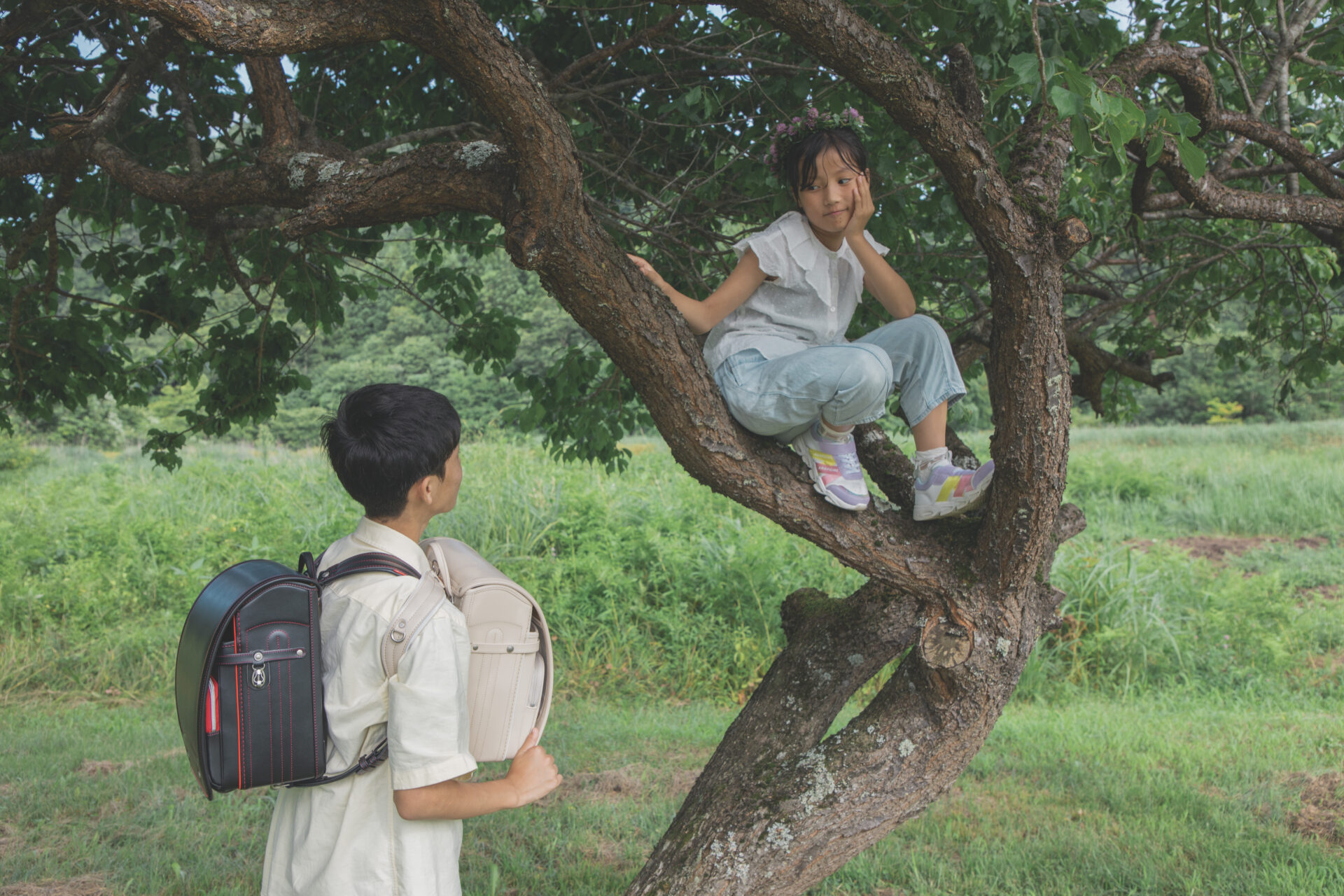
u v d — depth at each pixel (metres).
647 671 7.99
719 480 2.04
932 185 4.25
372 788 1.65
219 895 3.95
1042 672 7.82
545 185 1.70
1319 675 7.90
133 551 9.92
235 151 4.63
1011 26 3.17
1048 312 1.88
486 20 1.58
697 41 4.14
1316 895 3.83
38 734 6.43
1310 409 28.33
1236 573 9.43
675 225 4.63
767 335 2.11
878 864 4.29
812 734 2.56
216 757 1.54
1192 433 24.09
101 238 5.51
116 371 5.63
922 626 2.35
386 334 30.19
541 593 8.95
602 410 5.73
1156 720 6.64
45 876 4.13
